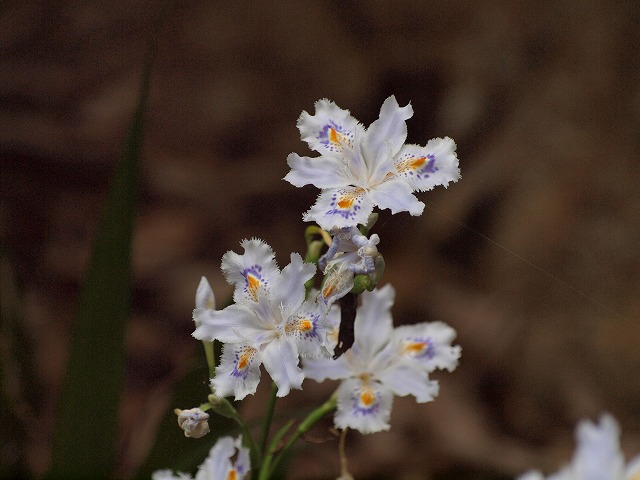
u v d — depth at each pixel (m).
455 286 1.25
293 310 0.57
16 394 0.79
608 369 1.11
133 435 0.90
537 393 1.11
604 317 1.15
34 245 1.37
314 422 0.62
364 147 0.58
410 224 1.30
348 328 0.59
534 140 1.34
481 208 1.31
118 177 0.68
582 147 1.33
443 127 1.42
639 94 1.34
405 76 1.49
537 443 1.04
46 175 1.48
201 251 1.34
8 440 0.77
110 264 0.68
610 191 1.28
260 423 0.67
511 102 1.40
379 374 0.62
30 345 0.83
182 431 0.64
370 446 1.00
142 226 1.37
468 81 1.43
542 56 1.42
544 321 1.17
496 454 1.01
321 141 0.59
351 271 0.57
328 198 0.57
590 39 1.39
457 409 1.07
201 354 0.64
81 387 0.68
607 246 1.22
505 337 1.16
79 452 0.68
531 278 1.22
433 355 0.63
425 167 0.58
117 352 0.69
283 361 0.57
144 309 1.25
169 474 0.58
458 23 1.49
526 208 1.27
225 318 0.58
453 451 1.00
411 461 1.00
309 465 0.84
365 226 0.58
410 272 1.26
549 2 1.44
